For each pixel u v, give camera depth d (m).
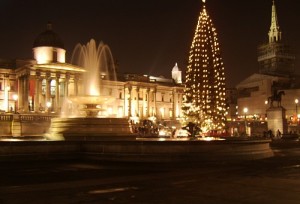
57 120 28.69
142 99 120.94
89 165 19.31
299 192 11.71
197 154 20.09
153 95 122.50
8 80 99.50
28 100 92.56
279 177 15.01
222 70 58.31
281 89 116.75
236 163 20.25
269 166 19.05
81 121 27.64
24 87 94.00
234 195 11.20
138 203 10.04
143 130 66.19
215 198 10.73
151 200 10.42
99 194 11.27
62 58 107.94
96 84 40.78
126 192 11.62
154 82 124.00
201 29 58.44
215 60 57.84
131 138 28.55
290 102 112.69
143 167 18.41
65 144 22.00
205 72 56.88
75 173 16.27
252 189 12.24
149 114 119.56
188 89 58.53
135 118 112.75
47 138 28.89
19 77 97.75
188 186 12.80
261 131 81.94
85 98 30.08
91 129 27.31
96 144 22.08
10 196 10.94
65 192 11.60
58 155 21.61
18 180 14.16
